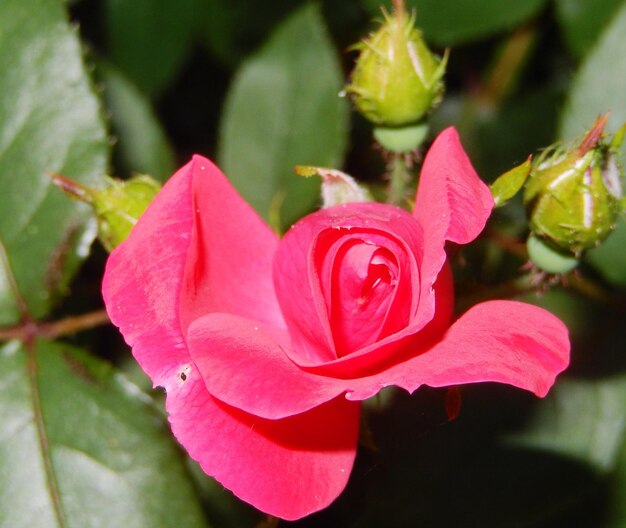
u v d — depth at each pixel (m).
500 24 0.30
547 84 0.33
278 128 0.29
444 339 0.20
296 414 0.19
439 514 0.26
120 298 0.20
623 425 0.26
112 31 0.32
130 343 0.20
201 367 0.19
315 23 0.30
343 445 0.20
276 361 0.20
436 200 0.20
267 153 0.29
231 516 0.27
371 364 0.20
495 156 0.32
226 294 0.21
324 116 0.29
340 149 0.29
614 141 0.23
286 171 0.29
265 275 0.22
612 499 0.26
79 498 0.24
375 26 0.31
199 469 0.27
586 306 0.27
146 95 0.32
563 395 0.26
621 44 0.27
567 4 0.30
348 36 0.33
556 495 0.26
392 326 0.20
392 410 0.24
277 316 0.21
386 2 0.30
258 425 0.20
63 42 0.26
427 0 0.30
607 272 0.27
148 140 0.30
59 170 0.26
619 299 0.27
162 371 0.20
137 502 0.24
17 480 0.25
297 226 0.21
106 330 0.29
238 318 0.20
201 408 0.20
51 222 0.26
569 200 0.23
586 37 0.30
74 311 0.29
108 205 0.23
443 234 0.20
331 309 0.20
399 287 0.20
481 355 0.19
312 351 0.20
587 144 0.23
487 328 0.20
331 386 0.19
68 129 0.26
